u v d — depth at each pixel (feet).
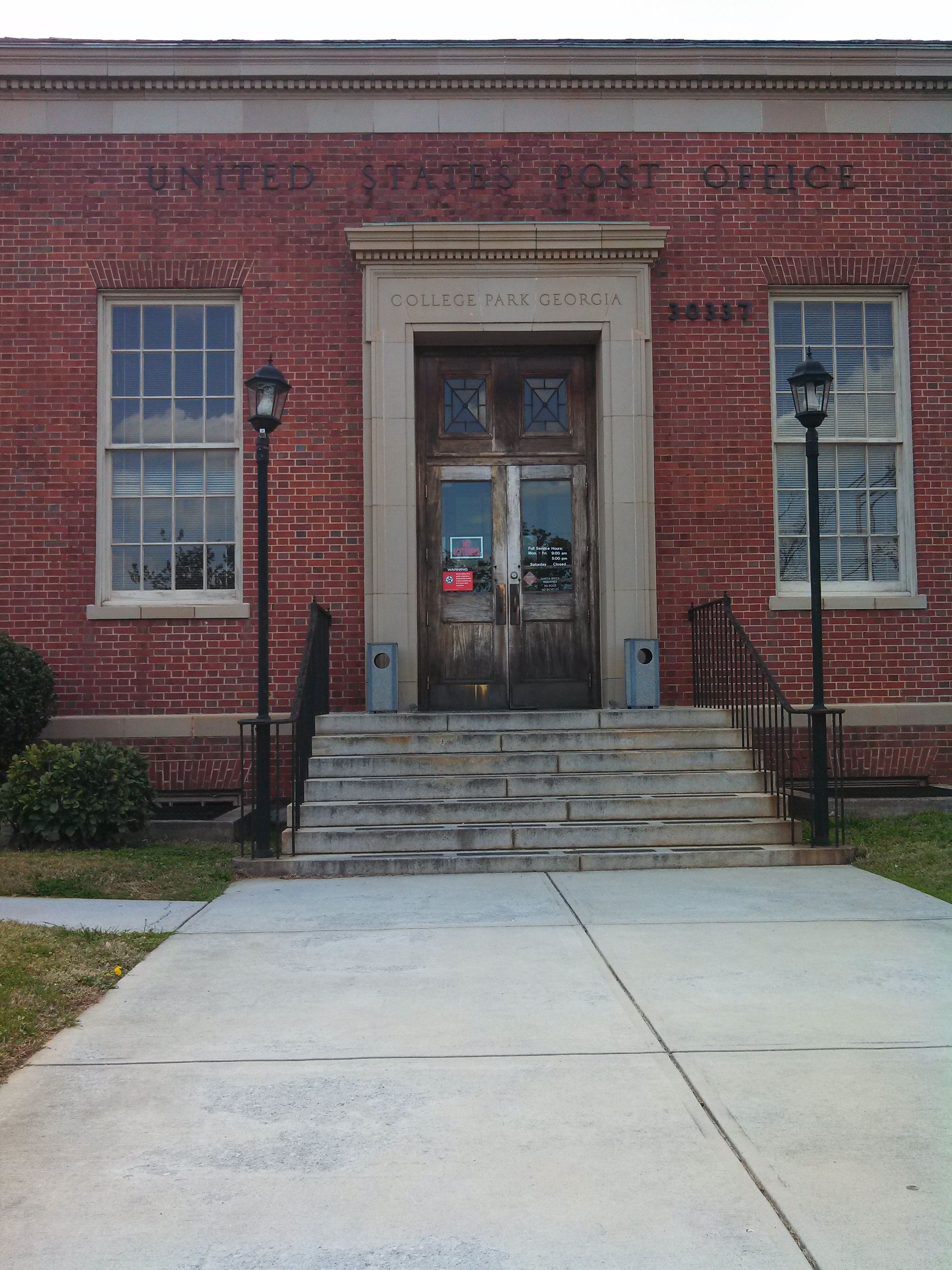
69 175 35.63
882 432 36.70
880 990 15.89
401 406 35.04
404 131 36.01
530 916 20.74
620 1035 14.08
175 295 35.88
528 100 36.14
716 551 35.47
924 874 24.29
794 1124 11.34
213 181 35.76
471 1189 10.03
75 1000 15.72
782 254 36.17
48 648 34.76
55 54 35.24
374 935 19.39
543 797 28.37
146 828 29.50
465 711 35.55
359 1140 11.09
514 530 36.83
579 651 36.73
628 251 35.29
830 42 36.11
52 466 35.14
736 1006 15.20
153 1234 9.30
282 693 34.88
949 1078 12.56
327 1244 9.11
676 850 26.30
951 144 36.70
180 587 35.76
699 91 36.32
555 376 37.17
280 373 27.32
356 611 35.09
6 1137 11.25
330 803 28.12
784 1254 8.89
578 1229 9.32
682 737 30.42
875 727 35.35
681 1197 9.84
